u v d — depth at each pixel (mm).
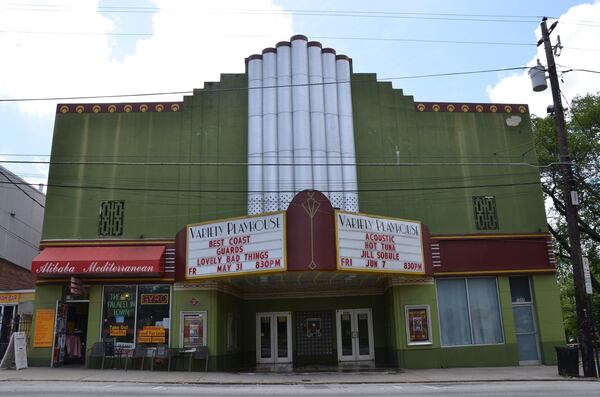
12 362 20859
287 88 24078
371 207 23766
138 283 22281
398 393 13703
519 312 23453
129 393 13555
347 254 19203
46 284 22438
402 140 24641
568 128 32469
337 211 19344
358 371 20734
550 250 23797
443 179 24328
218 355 21594
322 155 23469
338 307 25625
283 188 22953
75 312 24125
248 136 23875
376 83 25234
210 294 21969
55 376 18328
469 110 25328
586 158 31391
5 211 28219
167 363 21297
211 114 24469
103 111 24312
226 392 14070
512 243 23719
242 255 19766
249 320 25703
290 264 18750
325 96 24234
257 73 24422
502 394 13133
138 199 23359
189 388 15273
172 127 24266
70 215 23047
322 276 20859
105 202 23281
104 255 21969
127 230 22969
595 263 35000
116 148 23906
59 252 22312
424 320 22531
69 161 23672
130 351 21594
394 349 22844
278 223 19266
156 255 21891
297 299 25812
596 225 32469
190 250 21031
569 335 50094
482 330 22953
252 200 22953
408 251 21281
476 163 24438
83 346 24000
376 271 19938
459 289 23328
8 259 28406
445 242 23453
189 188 23562
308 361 25188
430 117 25047
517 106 25609
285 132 23516
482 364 22469
